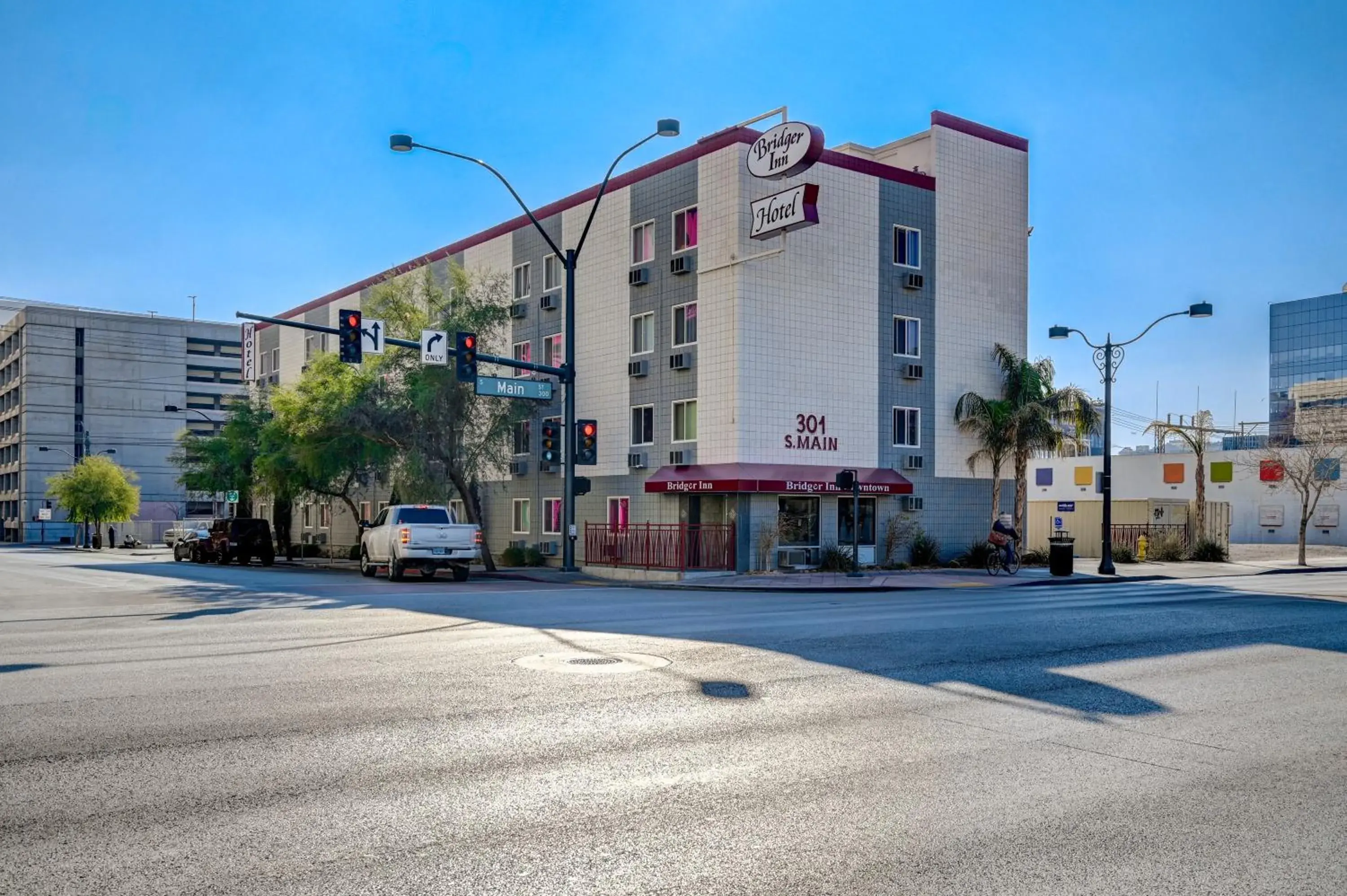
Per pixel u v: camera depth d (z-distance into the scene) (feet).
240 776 20.48
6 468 351.25
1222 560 130.31
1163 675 33.99
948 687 31.14
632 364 110.93
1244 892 15.19
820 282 104.68
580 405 118.73
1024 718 26.81
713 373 101.04
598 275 116.67
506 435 114.62
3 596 70.08
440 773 20.90
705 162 102.83
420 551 88.43
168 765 21.22
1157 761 22.56
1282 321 426.92
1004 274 120.78
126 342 341.62
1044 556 116.06
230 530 135.64
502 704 27.89
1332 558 138.92
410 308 112.16
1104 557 100.63
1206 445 202.59
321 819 17.90
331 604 61.05
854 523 100.99
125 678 31.68
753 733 24.71
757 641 41.50
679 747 23.32
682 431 105.09
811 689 30.55
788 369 101.86
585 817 18.16
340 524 181.06
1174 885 15.40
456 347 85.76
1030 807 19.13
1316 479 130.62
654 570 95.61
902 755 22.85
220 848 16.39
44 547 279.28
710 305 101.76
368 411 107.55
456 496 138.21
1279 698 30.12
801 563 101.50
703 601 65.77
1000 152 121.39
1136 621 51.49
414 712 26.76
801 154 90.74
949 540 114.32
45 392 328.70
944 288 115.24
